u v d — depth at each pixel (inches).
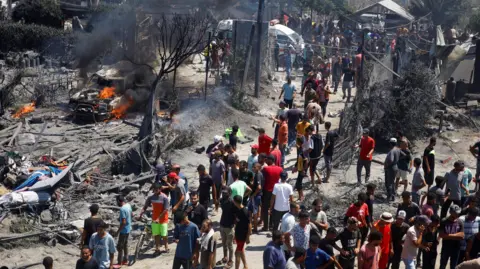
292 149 990.4
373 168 931.3
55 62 1654.8
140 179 842.8
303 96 1330.0
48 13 1903.3
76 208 767.1
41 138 1032.2
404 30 1801.2
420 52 1290.6
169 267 631.8
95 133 1063.0
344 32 1859.0
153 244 693.9
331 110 1253.1
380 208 760.3
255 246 660.1
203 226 569.6
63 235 705.0
